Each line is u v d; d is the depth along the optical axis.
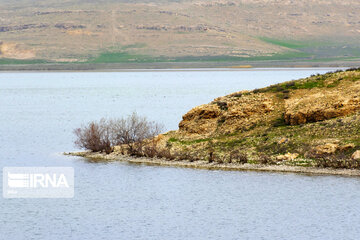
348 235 88.06
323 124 143.12
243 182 120.06
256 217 97.81
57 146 189.38
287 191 111.81
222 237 88.81
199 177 125.94
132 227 94.19
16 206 109.50
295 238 87.38
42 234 91.88
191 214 100.56
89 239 89.19
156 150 150.12
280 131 146.75
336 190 110.81
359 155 125.38
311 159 130.25
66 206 108.31
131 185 121.75
